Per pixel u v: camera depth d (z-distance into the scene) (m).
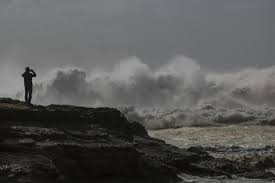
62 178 61.44
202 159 85.06
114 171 69.50
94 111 86.75
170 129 165.25
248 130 156.25
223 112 193.12
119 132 84.38
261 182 76.50
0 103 84.75
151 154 80.31
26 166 59.97
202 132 152.00
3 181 56.59
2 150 64.44
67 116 81.94
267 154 104.69
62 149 66.50
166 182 72.31
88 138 74.31
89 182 66.19
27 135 69.31
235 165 86.12
